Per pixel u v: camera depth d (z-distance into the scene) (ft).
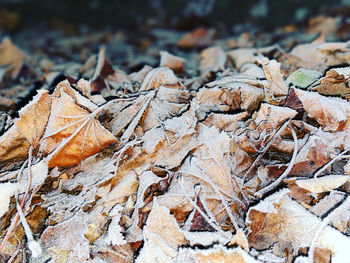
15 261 0.88
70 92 1.01
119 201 0.94
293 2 2.81
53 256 0.88
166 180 0.96
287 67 1.40
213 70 1.46
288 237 0.86
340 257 0.82
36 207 0.95
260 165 0.99
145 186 0.94
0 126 1.14
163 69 1.21
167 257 0.85
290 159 0.99
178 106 1.10
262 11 2.94
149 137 0.99
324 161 0.96
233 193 0.94
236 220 0.91
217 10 3.12
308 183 0.92
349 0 2.51
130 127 1.02
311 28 2.33
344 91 1.06
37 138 1.01
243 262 0.82
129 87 1.24
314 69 1.33
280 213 0.88
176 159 0.98
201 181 0.95
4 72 1.73
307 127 1.01
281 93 1.10
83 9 3.38
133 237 0.89
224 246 0.83
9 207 0.94
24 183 0.96
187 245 0.86
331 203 0.89
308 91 1.02
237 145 1.01
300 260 0.83
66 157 0.99
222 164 0.95
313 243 0.84
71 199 0.95
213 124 1.03
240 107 1.10
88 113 0.99
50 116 0.99
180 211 0.92
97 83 1.36
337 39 1.87
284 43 2.01
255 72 1.21
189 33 2.59
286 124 1.00
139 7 3.42
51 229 0.91
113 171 0.96
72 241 0.89
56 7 3.39
